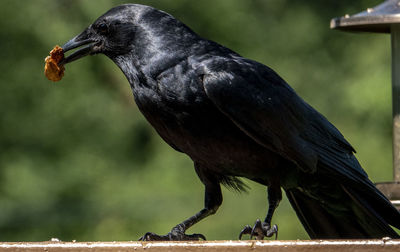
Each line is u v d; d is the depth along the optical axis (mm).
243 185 6539
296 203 6688
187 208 16594
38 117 18438
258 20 18125
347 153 6516
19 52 18609
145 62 6258
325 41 17656
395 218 6320
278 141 6176
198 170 6492
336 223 6664
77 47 6613
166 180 17141
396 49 7191
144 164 17859
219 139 6141
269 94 6199
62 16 18328
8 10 18484
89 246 4883
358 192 6430
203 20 18078
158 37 6273
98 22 6516
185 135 6199
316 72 17344
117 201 17188
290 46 17781
